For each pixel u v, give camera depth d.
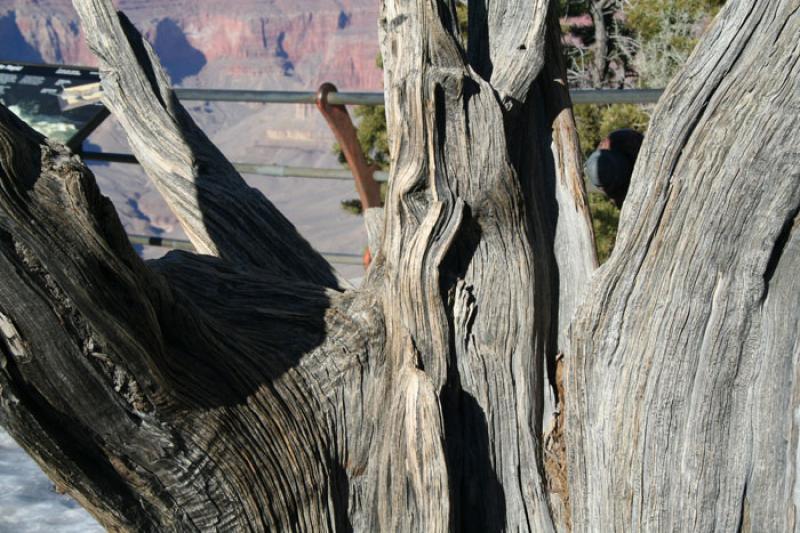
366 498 2.73
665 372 2.54
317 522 2.64
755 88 2.40
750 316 2.45
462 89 2.76
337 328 2.81
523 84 2.89
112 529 2.44
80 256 2.09
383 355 2.79
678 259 2.51
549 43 3.01
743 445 2.50
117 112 3.44
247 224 3.37
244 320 2.78
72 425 2.23
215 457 2.42
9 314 2.06
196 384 2.42
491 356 2.81
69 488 2.32
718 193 2.44
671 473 2.56
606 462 2.67
